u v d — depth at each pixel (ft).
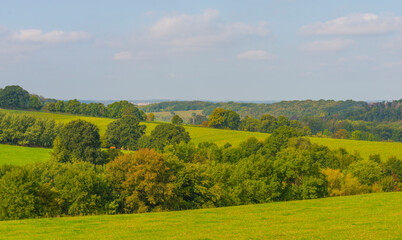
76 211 173.27
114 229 116.37
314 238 91.45
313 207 180.55
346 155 353.72
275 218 141.38
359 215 143.43
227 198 222.28
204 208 199.52
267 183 237.45
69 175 179.01
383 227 107.34
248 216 149.28
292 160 243.40
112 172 198.80
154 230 113.19
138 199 187.83
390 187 275.18
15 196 155.84
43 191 170.09
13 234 107.34
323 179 247.91
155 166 193.98
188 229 114.32
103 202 184.65
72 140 346.95
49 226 122.83
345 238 90.22
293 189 238.89
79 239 98.94
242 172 235.81
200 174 217.77
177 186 204.44
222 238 95.25
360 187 260.42
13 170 164.76
